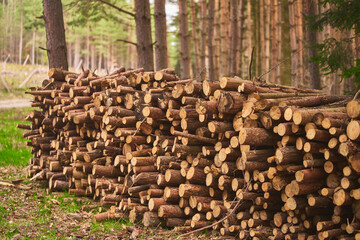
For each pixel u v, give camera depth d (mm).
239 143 4355
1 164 8680
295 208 3949
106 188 5859
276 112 3992
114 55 61000
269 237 4293
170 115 5062
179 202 5086
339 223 3889
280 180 4078
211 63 16656
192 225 4887
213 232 4781
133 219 5316
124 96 5898
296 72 14492
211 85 4812
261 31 20156
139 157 5402
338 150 3545
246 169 4254
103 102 6148
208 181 4781
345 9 7309
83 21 13258
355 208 3656
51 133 7676
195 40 19484
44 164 7469
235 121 4504
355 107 3480
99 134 6133
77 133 6730
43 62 55094
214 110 4613
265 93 4492
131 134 5598
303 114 3754
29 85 32500
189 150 4934
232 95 4410
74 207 5922
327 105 4398
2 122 15102
